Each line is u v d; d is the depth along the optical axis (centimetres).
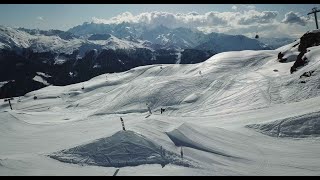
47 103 11756
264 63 10381
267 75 8462
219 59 11550
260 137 3922
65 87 14400
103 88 12675
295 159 3122
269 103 6081
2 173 2341
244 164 2916
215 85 8331
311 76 6544
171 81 9050
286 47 11869
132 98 8556
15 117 6203
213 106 6988
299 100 5881
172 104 7738
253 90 7138
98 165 2602
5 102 12850
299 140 3819
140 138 2925
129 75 13738
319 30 9412
